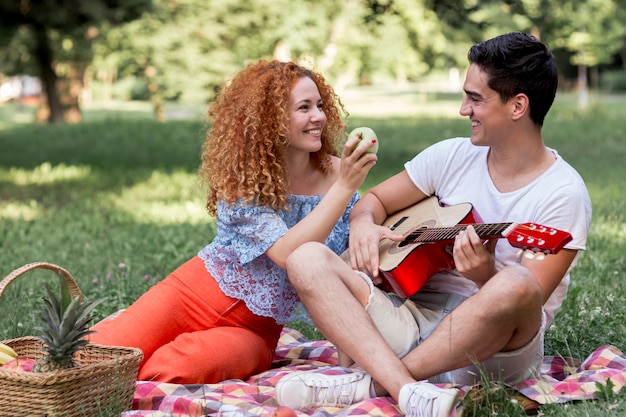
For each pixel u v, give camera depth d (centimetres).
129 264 704
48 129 2622
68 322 338
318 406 365
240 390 390
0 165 1692
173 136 2325
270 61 422
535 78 370
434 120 2992
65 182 1440
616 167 1480
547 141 2042
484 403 350
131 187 1357
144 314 412
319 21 3388
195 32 3234
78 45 2966
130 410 365
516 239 335
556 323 483
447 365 355
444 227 380
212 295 417
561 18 2242
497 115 376
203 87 3241
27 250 826
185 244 794
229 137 407
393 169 1492
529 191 383
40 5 1756
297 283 368
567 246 372
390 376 352
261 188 405
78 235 921
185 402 364
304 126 407
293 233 393
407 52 4306
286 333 498
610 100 4762
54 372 332
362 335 360
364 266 390
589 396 364
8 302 574
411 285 378
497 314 344
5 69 3522
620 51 5597
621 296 548
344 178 390
